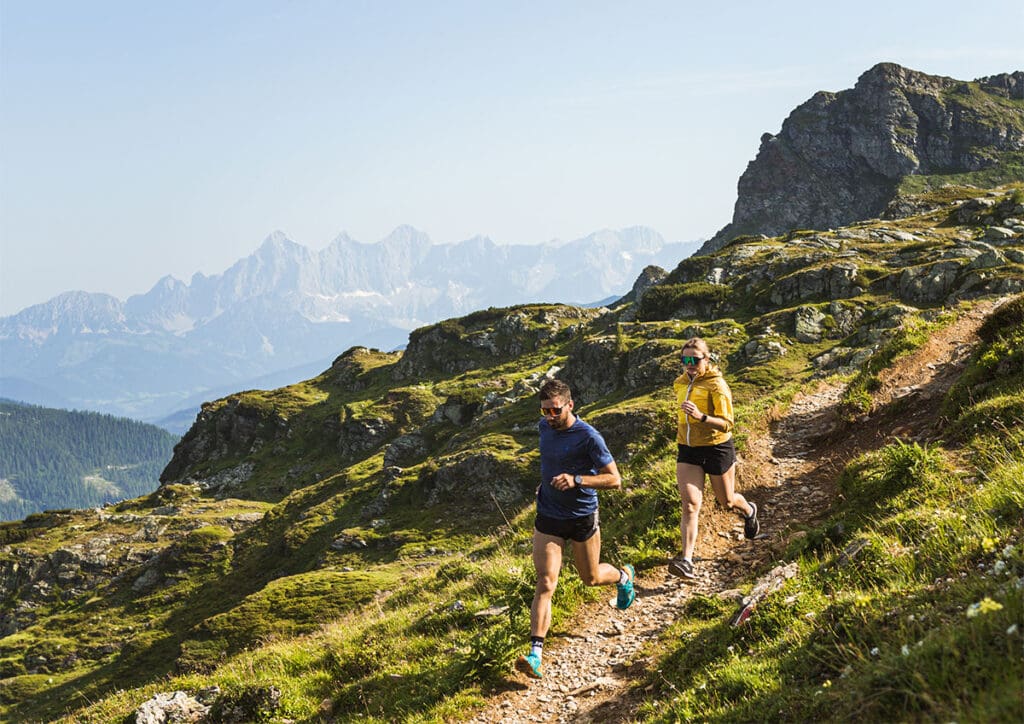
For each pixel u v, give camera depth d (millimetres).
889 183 197875
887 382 18781
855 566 7836
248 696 10695
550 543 8336
